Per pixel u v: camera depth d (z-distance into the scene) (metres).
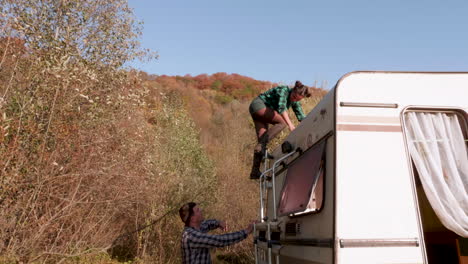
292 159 4.73
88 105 6.67
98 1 7.81
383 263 2.88
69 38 6.84
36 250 5.95
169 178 9.35
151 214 8.45
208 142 20.56
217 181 12.23
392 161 3.14
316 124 3.82
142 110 8.52
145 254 8.37
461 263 4.15
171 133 11.20
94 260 7.02
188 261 4.09
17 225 5.60
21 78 6.22
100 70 7.68
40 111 5.94
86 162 6.33
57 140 6.14
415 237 2.96
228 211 10.56
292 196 4.21
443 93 3.37
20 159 5.59
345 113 3.23
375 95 3.29
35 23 6.76
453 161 3.28
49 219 5.94
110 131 7.30
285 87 5.23
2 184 5.25
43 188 5.93
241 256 9.48
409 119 3.34
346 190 3.04
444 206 3.18
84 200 6.71
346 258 2.88
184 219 4.48
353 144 3.16
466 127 3.33
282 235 4.79
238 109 27.73
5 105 5.84
